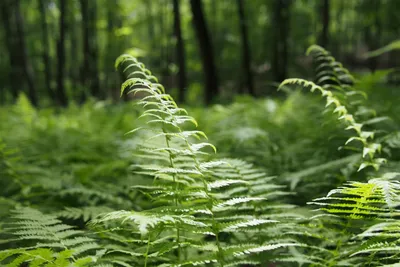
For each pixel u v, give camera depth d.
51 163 6.02
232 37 25.38
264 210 2.90
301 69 24.61
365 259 2.48
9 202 3.73
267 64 27.00
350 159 3.49
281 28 21.20
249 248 2.12
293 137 6.09
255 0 23.59
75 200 4.11
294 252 2.61
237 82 27.22
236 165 3.17
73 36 29.81
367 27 26.53
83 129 8.66
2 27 28.42
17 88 26.34
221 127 7.34
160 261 2.56
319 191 3.71
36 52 30.25
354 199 2.12
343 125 4.18
